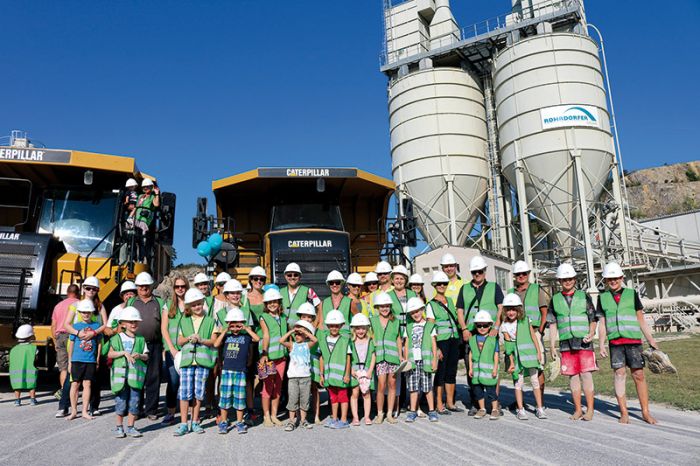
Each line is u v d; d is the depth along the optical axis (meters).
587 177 29.36
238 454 5.69
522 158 30.20
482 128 35.09
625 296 7.61
